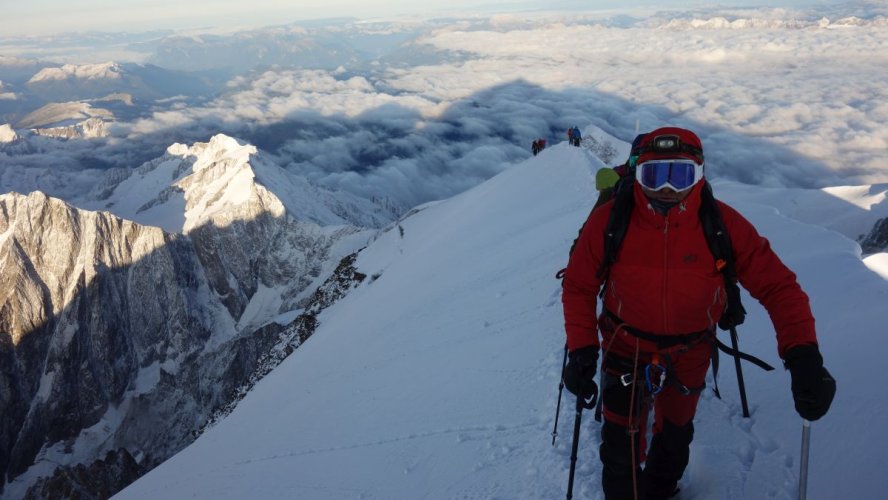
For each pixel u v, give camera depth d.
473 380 9.53
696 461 4.70
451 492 6.26
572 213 21.94
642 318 3.60
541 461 5.89
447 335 13.78
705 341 3.63
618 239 3.49
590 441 5.81
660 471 4.13
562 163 32.44
